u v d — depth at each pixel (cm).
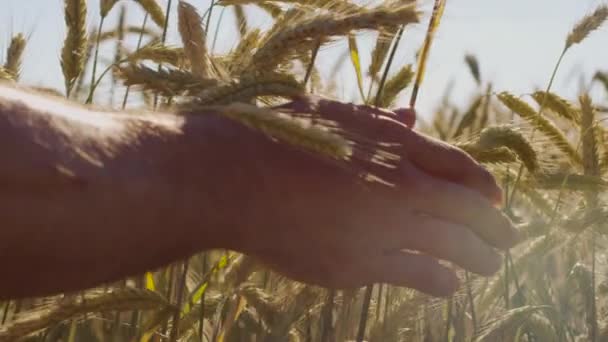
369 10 92
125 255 61
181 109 70
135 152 62
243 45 120
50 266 59
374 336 133
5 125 58
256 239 67
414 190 70
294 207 67
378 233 69
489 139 134
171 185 63
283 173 67
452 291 72
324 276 69
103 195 59
